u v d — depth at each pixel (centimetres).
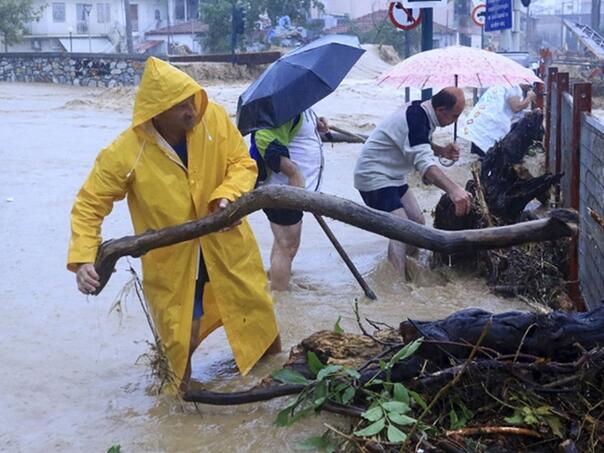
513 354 419
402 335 438
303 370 475
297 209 454
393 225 446
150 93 469
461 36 6247
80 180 1239
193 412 480
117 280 743
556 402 402
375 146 725
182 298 492
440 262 748
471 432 390
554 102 988
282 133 671
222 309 507
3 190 1162
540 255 691
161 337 499
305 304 662
